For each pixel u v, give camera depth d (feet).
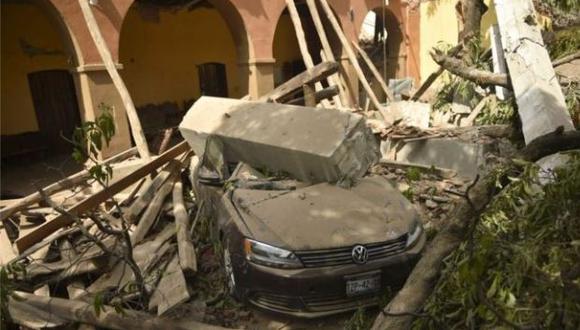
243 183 15.88
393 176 23.62
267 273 12.00
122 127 31.53
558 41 28.17
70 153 41.45
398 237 12.59
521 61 23.20
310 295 11.84
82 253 16.26
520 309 7.82
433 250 9.99
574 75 24.82
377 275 12.17
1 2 36.04
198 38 49.60
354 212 13.33
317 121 17.37
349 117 17.22
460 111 29.86
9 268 13.61
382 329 9.48
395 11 50.39
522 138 22.24
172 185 21.27
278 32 56.59
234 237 13.17
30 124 39.32
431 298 10.00
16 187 31.14
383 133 26.73
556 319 7.89
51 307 13.38
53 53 39.83
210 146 18.44
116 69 29.43
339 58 45.68
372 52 55.83
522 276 8.39
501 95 26.99
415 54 53.26
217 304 13.79
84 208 17.76
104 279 15.12
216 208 15.90
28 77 38.81
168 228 18.20
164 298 13.11
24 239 16.24
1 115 37.50
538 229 10.00
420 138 25.52
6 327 13.91
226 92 53.11
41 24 38.81
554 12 28.96
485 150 22.53
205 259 16.37
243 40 38.73
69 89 41.45
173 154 22.88
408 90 44.37
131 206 19.34
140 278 13.46
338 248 12.02
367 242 12.19
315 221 12.83
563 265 8.56
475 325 9.37
